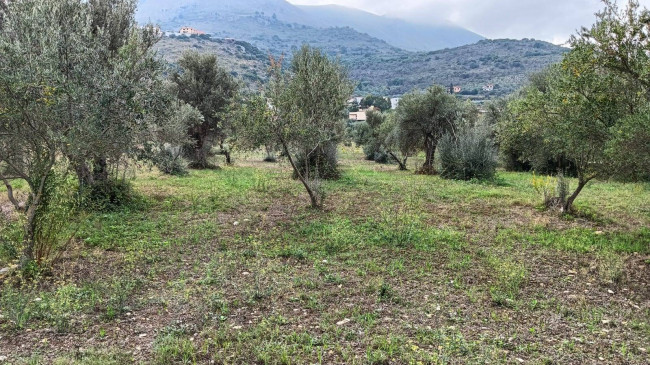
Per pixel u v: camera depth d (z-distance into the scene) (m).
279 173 21.88
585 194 16.23
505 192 15.88
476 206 13.16
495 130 25.23
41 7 6.99
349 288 6.27
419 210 12.28
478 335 4.88
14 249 6.43
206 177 19.56
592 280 6.88
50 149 6.46
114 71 7.14
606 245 8.86
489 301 5.90
